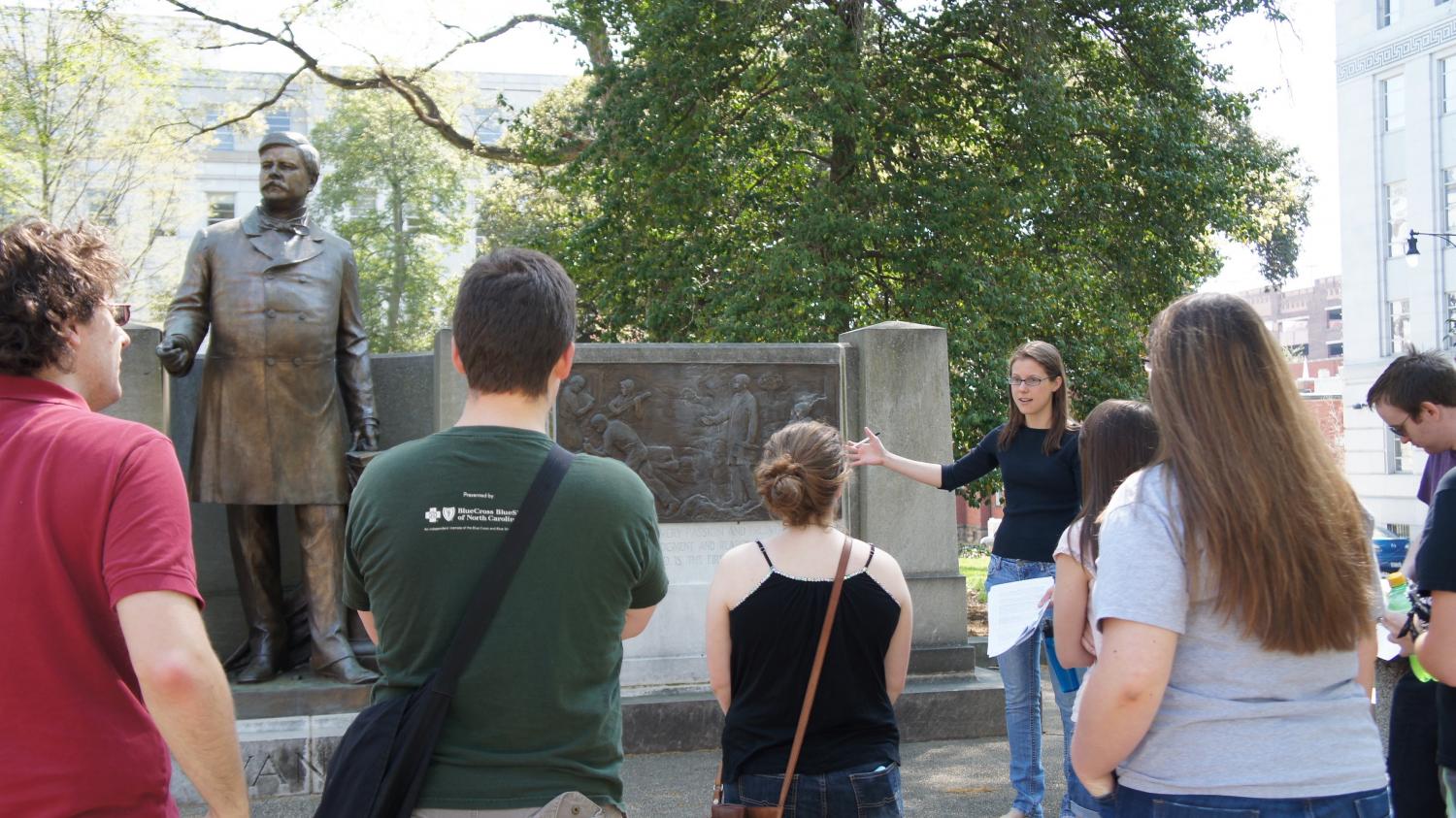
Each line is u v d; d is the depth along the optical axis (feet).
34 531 6.37
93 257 7.23
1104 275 53.06
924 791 19.66
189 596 6.42
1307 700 6.82
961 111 52.42
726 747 10.62
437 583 7.05
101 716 6.47
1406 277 106.22
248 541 19.63
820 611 10.26
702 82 48.75
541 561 7.07
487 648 6.90
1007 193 46.37
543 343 7.52
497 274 7.62
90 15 64.95
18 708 6.26
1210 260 56.49
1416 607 10.23
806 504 10.60
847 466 10.94
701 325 49.60
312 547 19.62
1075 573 10.37
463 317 7.55
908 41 51.47
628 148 50.39
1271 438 6.78
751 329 45.88
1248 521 6.61
